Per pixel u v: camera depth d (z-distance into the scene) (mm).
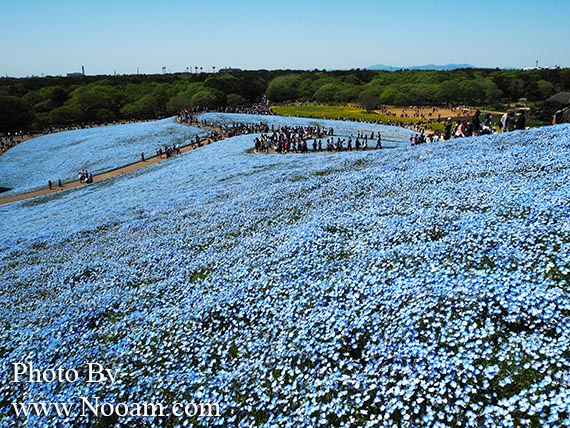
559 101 86312
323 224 12617
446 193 12727
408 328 6855
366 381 6273
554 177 11812
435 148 21828
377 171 19156
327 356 7168
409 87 156625
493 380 5688
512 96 151875
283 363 7355
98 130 95812
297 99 175375
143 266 13516
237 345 8281
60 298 12711
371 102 128500
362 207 13672
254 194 20391
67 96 149750
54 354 9672
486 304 6816
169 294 11102
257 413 6652
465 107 137625
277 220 14938
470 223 9719
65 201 36906
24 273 16047
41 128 120125
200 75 195375
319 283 9133
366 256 9758
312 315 8211
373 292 8164
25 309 12703
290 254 11031
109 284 12719
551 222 8609
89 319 10859
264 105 142500
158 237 16344
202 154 49844
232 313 9328
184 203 22562
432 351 6262
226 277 10938
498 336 6320
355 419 5852
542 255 7551
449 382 5777
